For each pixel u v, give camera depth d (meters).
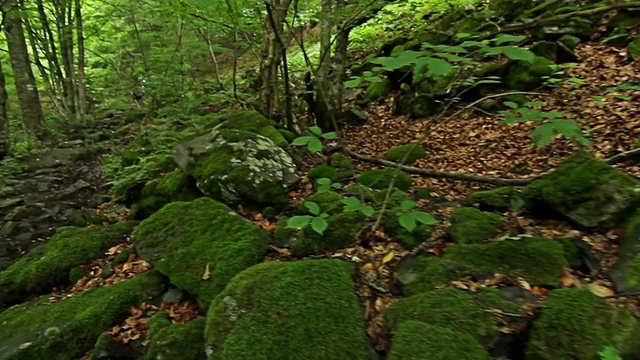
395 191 4.42
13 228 6.15
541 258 2.96
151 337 3.27
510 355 2.42
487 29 8.45
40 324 3.68
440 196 4.71
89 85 15.04
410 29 11.22
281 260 3.65
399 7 11.66
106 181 7.94
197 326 3.14
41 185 7.96
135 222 5.30
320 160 5.87
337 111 7.34
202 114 8.95
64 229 5.37
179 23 9.12
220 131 5.39
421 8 11.15
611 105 5.85
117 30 11.76
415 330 2.48
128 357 3.21
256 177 4.68
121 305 3.64
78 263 4.63
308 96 7.32
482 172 5.44
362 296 3.02
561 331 2.34
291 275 2.98
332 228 3.78
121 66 13.84
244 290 2.95
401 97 8.33
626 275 2.76
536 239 3.16
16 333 3.66
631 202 3.21
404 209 2.73
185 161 5.30
